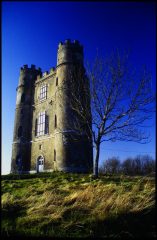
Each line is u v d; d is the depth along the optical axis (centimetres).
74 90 2738
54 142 3472
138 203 1195
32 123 4088
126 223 1079
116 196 1284
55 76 3866
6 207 1249
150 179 1692
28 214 1181
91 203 1217
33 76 4434
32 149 3903
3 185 1983
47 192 1381
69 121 3269
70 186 1609
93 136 2194
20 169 3853
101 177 2114
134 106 2145
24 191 1595
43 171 3538
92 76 2222
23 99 4284
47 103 3875
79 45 3791
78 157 3212
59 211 1166
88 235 1029
